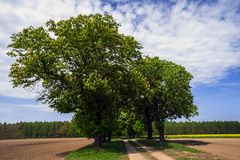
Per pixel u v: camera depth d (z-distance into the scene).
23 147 73.94
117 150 40.34
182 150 39.53
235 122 185.75
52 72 41.62
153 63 65.31
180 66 66.50
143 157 31.14
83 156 34.03
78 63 42.25
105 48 43.38
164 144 51.47
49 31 42.78
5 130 196.00
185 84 65.50
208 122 188.25
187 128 184.25
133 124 95.56
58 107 43.16
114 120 43.19
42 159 38.09
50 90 44.06
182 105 65.25
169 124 186.38
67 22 41.66
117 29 44.25
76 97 41.97
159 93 65.50
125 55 44.06
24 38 41.28
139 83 45.94
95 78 39.41
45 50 41.19
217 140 87.69
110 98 42.12
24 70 41.03
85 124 42.38
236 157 32.59
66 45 40.72
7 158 41.78
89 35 41.00
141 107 68.94
